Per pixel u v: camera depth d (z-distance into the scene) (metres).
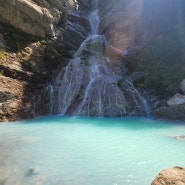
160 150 7.76
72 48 18.30
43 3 17.48
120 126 10.84
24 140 8.66
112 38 18.42
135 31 17.77
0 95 12.15
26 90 13.57
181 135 9.33
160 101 13.60
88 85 14.74
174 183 4.31
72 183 5.66
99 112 13.23
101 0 23.23
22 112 12.36
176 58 15.29
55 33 17.62
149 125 11.02
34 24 16.17
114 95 13.87
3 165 6.54
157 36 16.72
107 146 8.12
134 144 8.31
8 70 13.48
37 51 15.71
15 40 15.16
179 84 13.95
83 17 21.16
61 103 14.05
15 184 5.55
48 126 10.73
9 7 15.04
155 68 15.17
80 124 11.20
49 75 15.48
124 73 16.00
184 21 16.64
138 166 6.57
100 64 16.45
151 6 17.80
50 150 7.68
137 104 13.68
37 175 6.01
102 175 6.06
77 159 7.02
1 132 9.67
